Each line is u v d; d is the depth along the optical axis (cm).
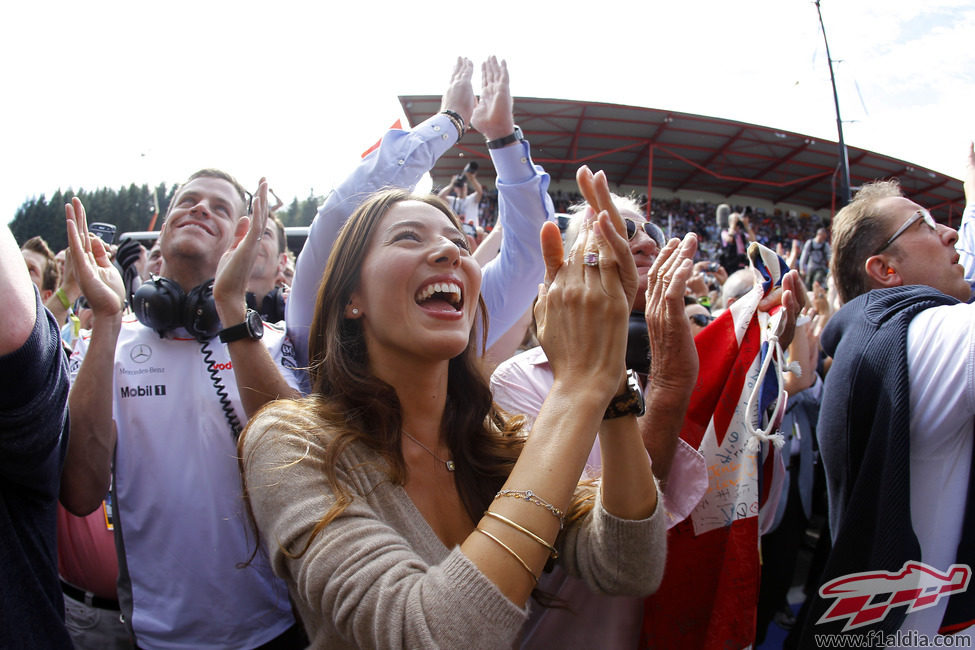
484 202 1559
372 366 121
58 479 123
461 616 78
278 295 263
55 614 115
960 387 142
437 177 1495
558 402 95
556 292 101
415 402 121
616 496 114
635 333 189
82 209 154
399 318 113
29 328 100
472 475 125
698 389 180
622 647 159
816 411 307
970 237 226
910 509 150
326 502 94
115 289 161
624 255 97
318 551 87
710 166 1533
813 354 290
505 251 223
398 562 86
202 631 157
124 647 190
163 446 163
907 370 149
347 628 83
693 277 395
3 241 100
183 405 166
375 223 121
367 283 117
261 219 154
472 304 123
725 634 153
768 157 1441
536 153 1487
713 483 170
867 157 1321
